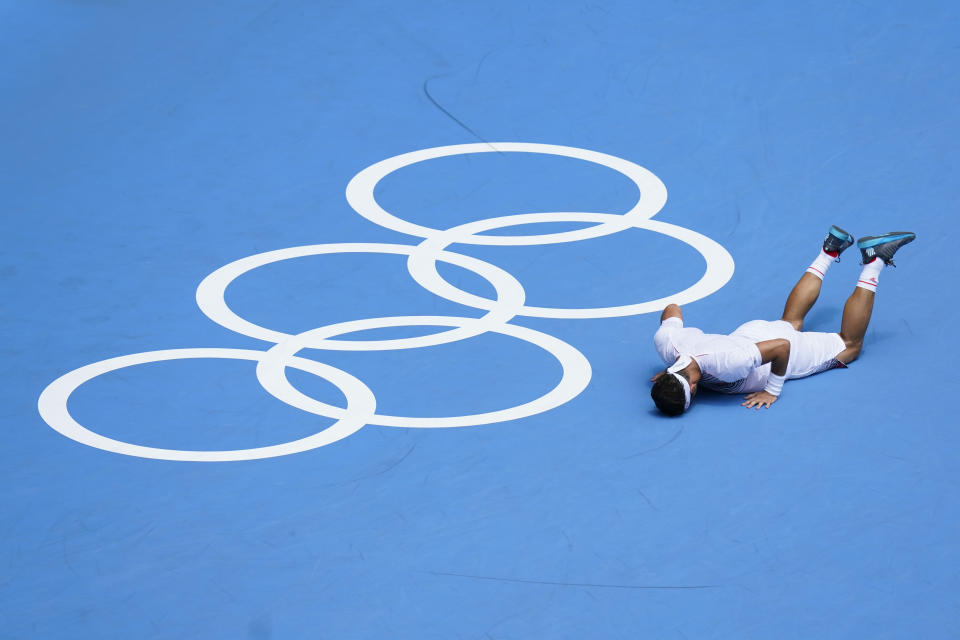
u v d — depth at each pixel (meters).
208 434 28.86
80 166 43.00
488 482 26.75
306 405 29.92
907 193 39.16
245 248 37.81
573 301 34.47
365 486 26.75
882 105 44.38
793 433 28.22
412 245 37.69
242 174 42.22
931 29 49.00
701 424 28.72
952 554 24.00
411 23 51.94
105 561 24.56
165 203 40.56
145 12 54.44
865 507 25.48
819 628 22.11
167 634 22.52
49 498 26.59
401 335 32.97
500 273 36.00
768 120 43.97
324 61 49.59
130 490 26.84
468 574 23.88
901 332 32.41
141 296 35.31
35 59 50.78
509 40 50.34
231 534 25.31
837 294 34.41
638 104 45.62
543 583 23.55
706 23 50.66
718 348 28.89
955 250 36.06
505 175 41.62
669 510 25.58
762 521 25.12
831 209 38.62
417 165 42.41
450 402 29.91
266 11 53.53
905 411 28.97
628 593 23.19
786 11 51.03
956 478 26.41
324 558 24.48
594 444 28.02
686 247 37.06
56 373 31.61
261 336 33.12
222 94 47.59
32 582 23.98
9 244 38.25
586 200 39.97
